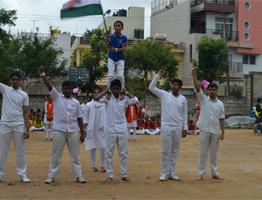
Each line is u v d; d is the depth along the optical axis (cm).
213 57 3133
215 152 748
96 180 723
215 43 3170
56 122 683
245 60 3816
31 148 1252
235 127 2538
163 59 3077
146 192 604
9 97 690
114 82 716
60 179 723
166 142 721
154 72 3331
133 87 3011
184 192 607
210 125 742
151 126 2081
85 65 2561
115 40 813
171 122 725
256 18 3794
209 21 3675
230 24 3762
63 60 3562
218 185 673
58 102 687
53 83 2705
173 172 736
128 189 627
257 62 3834
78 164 697
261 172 830
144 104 2755
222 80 3281
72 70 2542
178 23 3834
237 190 627
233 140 1659
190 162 994
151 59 2966
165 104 737
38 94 2723
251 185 675
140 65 2945
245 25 3759
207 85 767
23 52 3209
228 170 859
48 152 1151
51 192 585
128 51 2989
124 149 722
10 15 1847
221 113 763
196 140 1670
